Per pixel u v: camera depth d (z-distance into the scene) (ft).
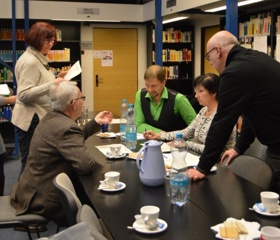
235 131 8.61
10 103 11.10
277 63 6.65
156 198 5.78
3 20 23.49
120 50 26.81
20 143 10.37
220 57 7.01
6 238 10.08
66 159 7.09
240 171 7.37
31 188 7.30
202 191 6.03
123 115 12.03
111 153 8.23
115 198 5.81
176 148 8.53
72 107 7.61
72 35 25.63
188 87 27.94
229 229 4.47
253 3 17.35
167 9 20.35
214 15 21.99
